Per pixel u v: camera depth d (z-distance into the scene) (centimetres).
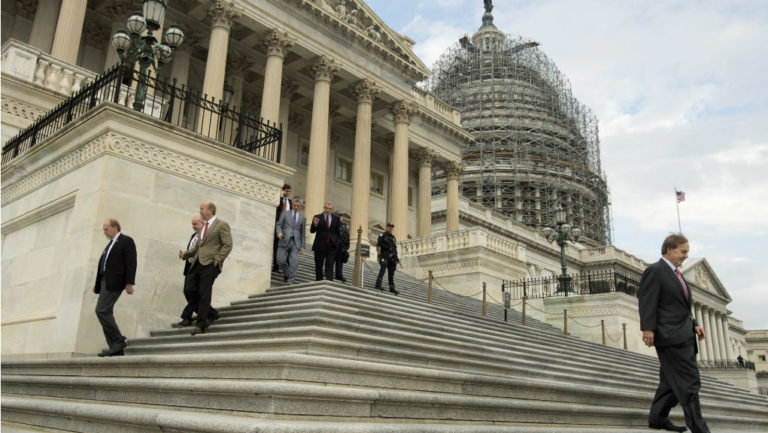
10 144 1425
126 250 879
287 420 487
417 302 1481
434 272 2833
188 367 679
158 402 593
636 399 995
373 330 948
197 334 938
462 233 2817
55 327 993
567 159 8962
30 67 1620
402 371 676
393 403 568
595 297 2633
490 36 10075
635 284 2900
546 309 2730
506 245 2925
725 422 1084
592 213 9025
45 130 1305
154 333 1020
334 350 768
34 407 612
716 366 4656
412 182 4831
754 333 10425
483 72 9512
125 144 1059
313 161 3275
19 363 940
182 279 1094
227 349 810
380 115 4134
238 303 1152
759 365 10281
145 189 1070
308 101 4016
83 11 2556
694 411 627
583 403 897
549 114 9325
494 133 8919
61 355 955
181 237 1106
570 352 1566
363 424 469
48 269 1075
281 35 3203
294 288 1225
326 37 3481
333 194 4241
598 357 1669
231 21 3000
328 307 1020
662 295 659
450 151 4606
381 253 1652
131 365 746
